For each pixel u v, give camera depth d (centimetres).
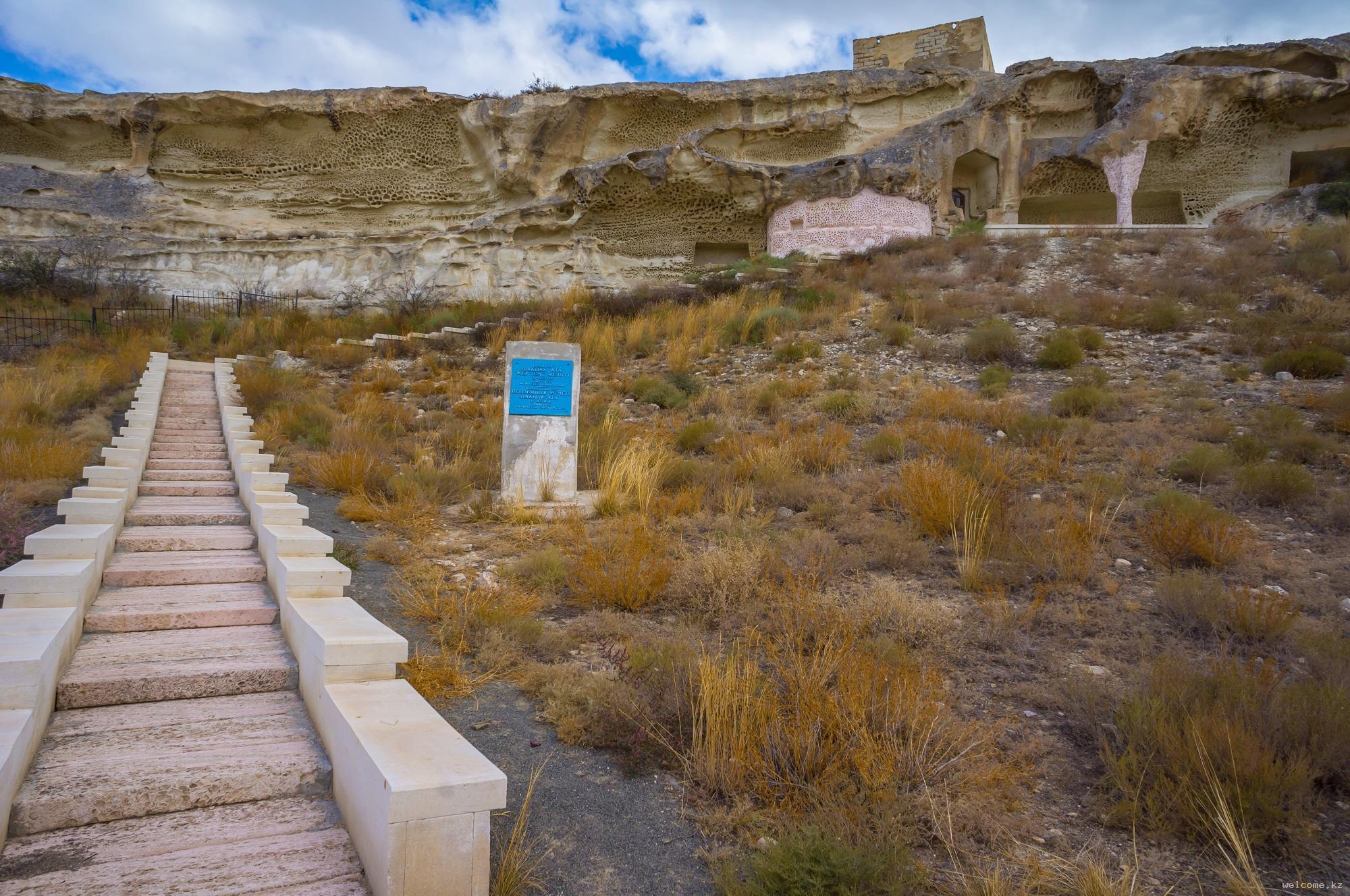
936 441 1043
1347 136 2562
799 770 352
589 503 949
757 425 1247
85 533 583
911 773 349
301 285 2688
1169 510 743
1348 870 298
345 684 370
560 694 436
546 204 2733
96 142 2911
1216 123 2588
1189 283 1781
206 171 2953
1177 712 380
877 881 277
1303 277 1764
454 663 479
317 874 279
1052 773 371
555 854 312
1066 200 2834
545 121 2781
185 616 514
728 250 2927
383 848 251
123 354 1725
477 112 2775
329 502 944
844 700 382
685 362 1631
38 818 307
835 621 517
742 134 2875
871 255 2367
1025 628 544
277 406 1369
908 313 1784
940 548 734
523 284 2667
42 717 364
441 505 948
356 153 2938
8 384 1284
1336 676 421
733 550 662
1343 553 678
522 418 977
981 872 291
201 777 332
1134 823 324
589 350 1747
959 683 467
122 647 467
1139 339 1531
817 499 870
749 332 1755
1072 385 1298
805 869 278
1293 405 1118
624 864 308
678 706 413
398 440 1233
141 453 916
